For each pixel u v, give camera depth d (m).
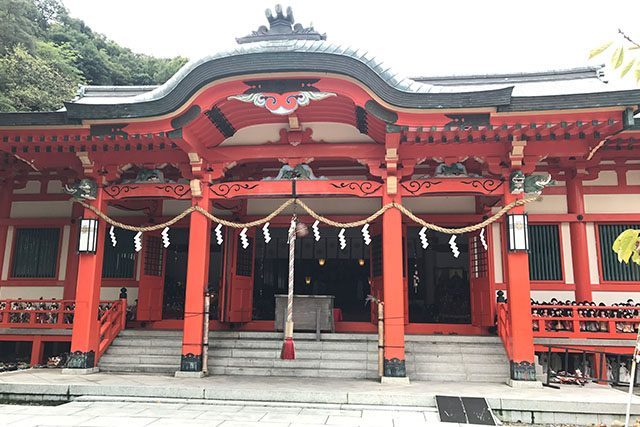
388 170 10.44
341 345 11.73
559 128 9.51
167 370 11.22
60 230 14.31
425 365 10.88
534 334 11.36
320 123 10.91
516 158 10.20
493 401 8.21
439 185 10.58
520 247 10.12
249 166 13.65
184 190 11.30
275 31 10.19
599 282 12.43
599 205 12.73
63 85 20.52
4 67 18.41
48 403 9.01
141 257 14.16
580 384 9.97
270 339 12.28
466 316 17.05
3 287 14.10
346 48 9.38
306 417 7.65
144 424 7.13
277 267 20.48
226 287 13.93
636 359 5.98
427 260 19.86
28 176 14.61
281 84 9.68
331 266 21.11
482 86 12.00
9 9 20.70
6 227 14.44
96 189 11.47
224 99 9.86
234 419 7.48
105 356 11.69
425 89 9.39
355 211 14.15
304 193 10.88
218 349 11.78
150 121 10.01
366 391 8.80
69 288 13.85
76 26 34.72
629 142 11.06
